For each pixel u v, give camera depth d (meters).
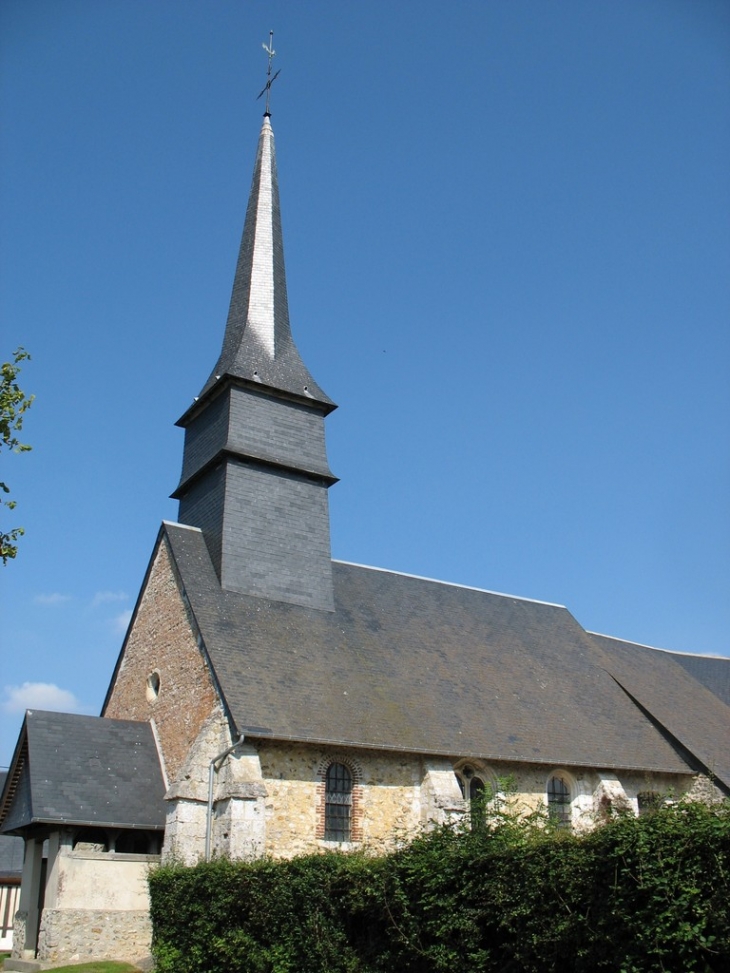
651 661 35.78
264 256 31.72
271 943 14.42
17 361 16.41
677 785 28.05
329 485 29.14
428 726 23.91
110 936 20.70
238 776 20.30
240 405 27.81
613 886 9.91
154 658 25.78
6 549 15.93
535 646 31.38
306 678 23.48
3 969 20.27
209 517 26.97
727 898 8.87
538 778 25.34
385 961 12.76
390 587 30.06
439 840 12.90
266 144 34.09
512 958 11.27
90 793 21.98
